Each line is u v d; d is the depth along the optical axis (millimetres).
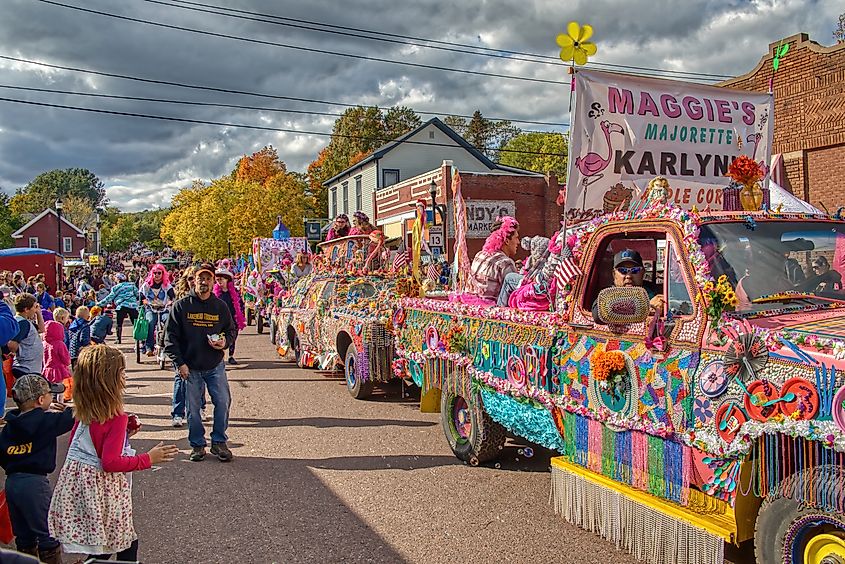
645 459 4215
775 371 3408
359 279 11992
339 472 6656
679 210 4246
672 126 5426
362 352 9750
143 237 161125
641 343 4219
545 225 29156
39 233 70938
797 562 3416
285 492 6145
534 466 6625
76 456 3965
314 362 12211
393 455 7160
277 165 76750
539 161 76438
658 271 5250
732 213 4457
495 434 6445
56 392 8539
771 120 5855
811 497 3246
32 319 8586
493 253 7445
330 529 5273
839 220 4746
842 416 3080
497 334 5820
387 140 67812
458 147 38250
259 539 5137
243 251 46875
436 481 6273
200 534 5266
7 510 4617
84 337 12625
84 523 3941
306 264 16219
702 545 3748
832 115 12781
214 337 7086
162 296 14320
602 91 5188
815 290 4238
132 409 9922
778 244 4344
